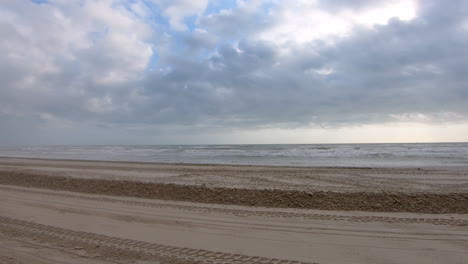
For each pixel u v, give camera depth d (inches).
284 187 416.5
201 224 235.3
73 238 204.8
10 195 373.7
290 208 287.3
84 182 442.0
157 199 340.5
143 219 252.4
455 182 459.5
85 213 275.6
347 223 232.1
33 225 237.5
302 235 205.5
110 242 195.5
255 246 185.3
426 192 346.9
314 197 310.0
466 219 240.2
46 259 169.5
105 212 278.1
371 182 464.8
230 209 284.5
